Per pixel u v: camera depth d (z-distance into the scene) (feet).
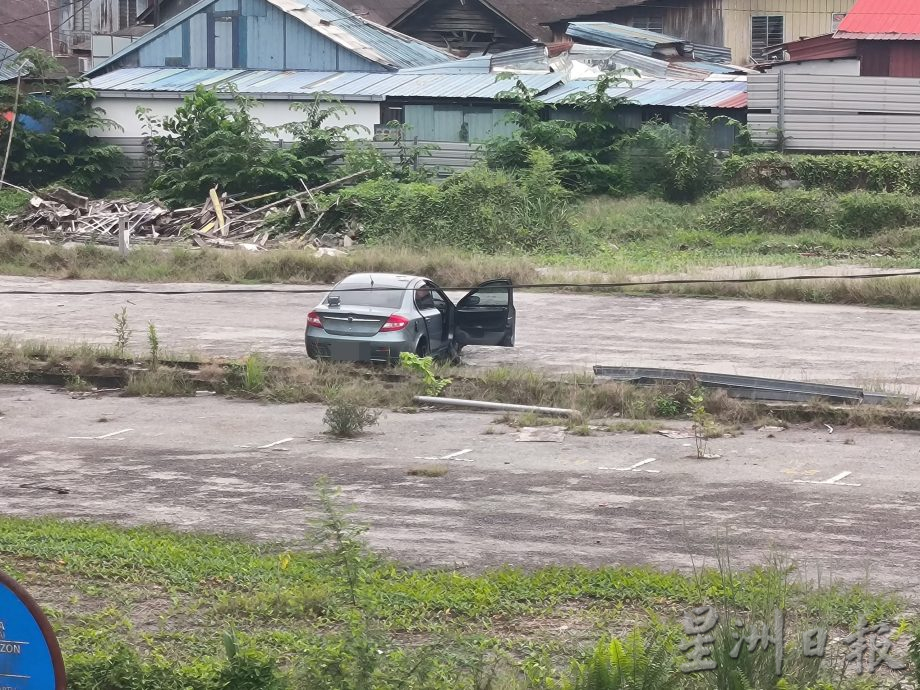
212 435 53.52
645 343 73.72
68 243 120.37
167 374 63.82
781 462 47.78
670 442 51.67
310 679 23.95
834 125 132.16
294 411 59.00
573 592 31.83
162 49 169.68
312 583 32.45
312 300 90.99
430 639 28.76
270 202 134.92
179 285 98.48
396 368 62.64
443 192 117.80
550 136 135.95
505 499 42.37
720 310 85.92
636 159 135.85
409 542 37.14
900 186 121.90
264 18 164.55
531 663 26.32
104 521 39.58
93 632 28.63
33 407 59.82
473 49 198.39
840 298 88.84
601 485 44.29
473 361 69.10
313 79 157.99
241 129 137.59
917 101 131.34
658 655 23.17
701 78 155.74
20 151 151.64
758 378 59.72
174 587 32.50
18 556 35.09
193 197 137.49
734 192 122.31
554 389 59.72
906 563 34.60
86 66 201.98
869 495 42.57
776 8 187.32
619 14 191.62
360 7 212.64
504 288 67.00
